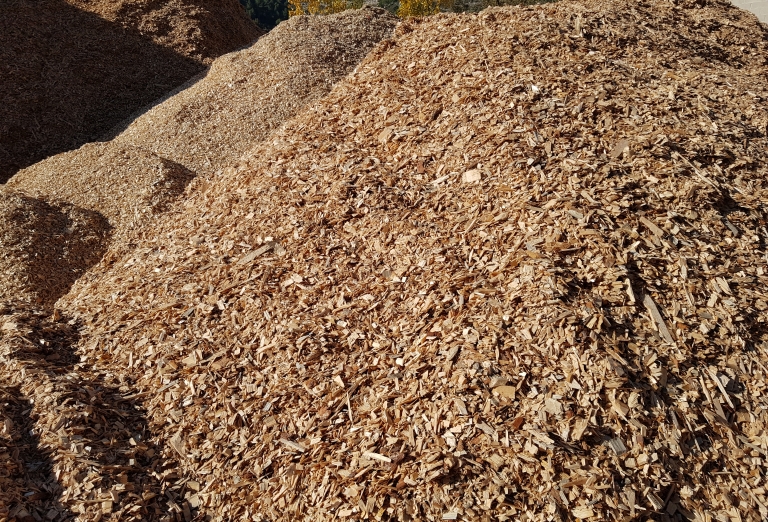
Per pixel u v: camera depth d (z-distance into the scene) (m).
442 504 1.32
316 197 2.17
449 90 2.35
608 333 1.54
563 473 1.33
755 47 3.42
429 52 2.60
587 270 1.66
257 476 1.49
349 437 1.50
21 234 2.56
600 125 2.08
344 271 1.92
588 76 2.30
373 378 1.62
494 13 2.75
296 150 2.41
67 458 1.47
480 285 1.71
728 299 1.64
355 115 2.48
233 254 2.08
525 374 1.49
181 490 1.50
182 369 1.75
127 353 1.84
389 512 1.34
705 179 1.90
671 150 1.98
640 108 2.16
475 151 2.07
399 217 2.00
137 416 1.65
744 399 1.48
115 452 1.53
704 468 1.38
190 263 2.11
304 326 1.78
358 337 1.73
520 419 1.42
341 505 1.38
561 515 1.28
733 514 1.32
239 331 1.82
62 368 1.78
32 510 1.38
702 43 3.20
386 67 2.65
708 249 1.74
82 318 2.05
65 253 2.58
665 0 3.74
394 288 1.82
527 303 1.61
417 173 2.14
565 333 1.53
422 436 1.44
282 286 1.92
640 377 1.48
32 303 2.32
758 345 1.58
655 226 1.76
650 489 1.33
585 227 1.74
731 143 2.08
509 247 1.77
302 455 1.50
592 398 1.43
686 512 1.32
